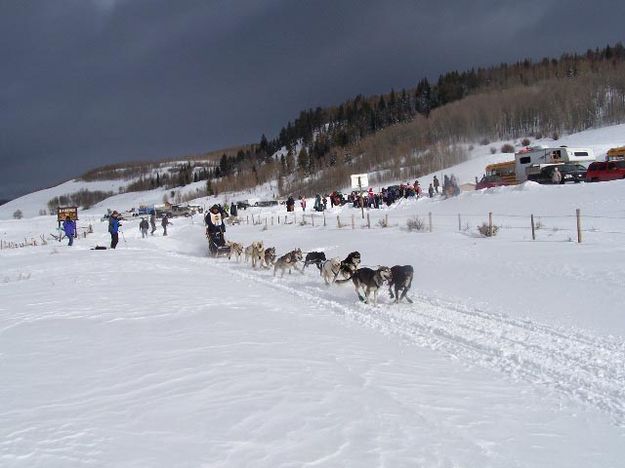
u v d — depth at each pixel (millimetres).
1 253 29312
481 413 5297
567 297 11148
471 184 49938
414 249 19516
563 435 4906
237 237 31875
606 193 27328
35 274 16500
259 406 4879
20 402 4824
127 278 14695
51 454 3777
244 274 17578
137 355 6465
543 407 5645
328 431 4449
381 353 7457
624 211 23297
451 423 4934
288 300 12195
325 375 5977
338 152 125500
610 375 6766
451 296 12461
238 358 6426
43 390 5164
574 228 20750
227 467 3721
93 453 3818
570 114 95750
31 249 30828
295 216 43062
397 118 140500
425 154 99875
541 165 38969
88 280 14195
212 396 5078
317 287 14539
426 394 5715
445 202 36969
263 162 162000
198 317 9039
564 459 4383
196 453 3900
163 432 4234
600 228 20172
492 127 103625
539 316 10062
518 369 7031
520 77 133250
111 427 4289
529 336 8727
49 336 7504
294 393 5281
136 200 181625
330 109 182500
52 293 11789
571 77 119500
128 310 9586
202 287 13250
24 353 6562
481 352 7883
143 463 3699
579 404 5781
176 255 25422
